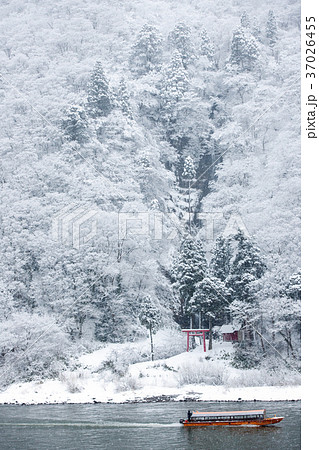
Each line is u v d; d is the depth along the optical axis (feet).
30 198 228.43
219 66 425.28
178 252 224.53
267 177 254.47
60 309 182.70
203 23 464.24
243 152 315.99
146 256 205.26
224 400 104.17
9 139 274.16
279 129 316.19
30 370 136.67
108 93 303.07
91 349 166.61
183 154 346.33
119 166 263.90
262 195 247.50
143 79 367.04
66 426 81.71
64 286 184.55
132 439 71.51
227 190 272.72
